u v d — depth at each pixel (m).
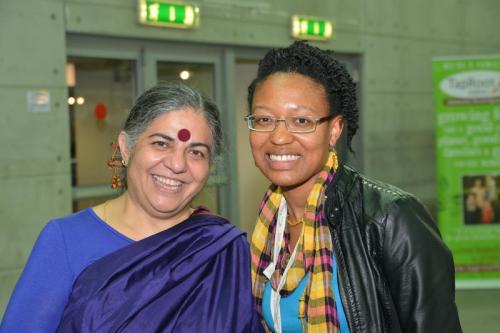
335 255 1.36
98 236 1.43
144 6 4.44
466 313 4.48
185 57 4.91
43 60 4.03
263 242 1.56
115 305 1.34
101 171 4.55
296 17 5.53
